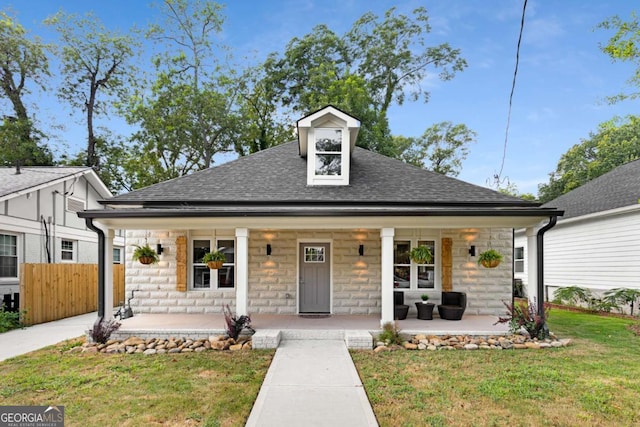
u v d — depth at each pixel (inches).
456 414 175.8
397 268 410.9
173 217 311.6
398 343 297.7
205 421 168.6
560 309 560.4
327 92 933.2
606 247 535.5
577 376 226.7
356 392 201.8
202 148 1002.1
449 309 363.9
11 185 508.1
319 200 365.7
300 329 320.8
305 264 402.9
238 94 1051.9
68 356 273.3
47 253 548.4
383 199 370.6
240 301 316.2
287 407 183.0
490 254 359.9
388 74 1063.6
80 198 634.8
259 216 311.4
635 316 462.3
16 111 904.3
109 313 322.3
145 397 195.2
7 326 376.2
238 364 250.8
